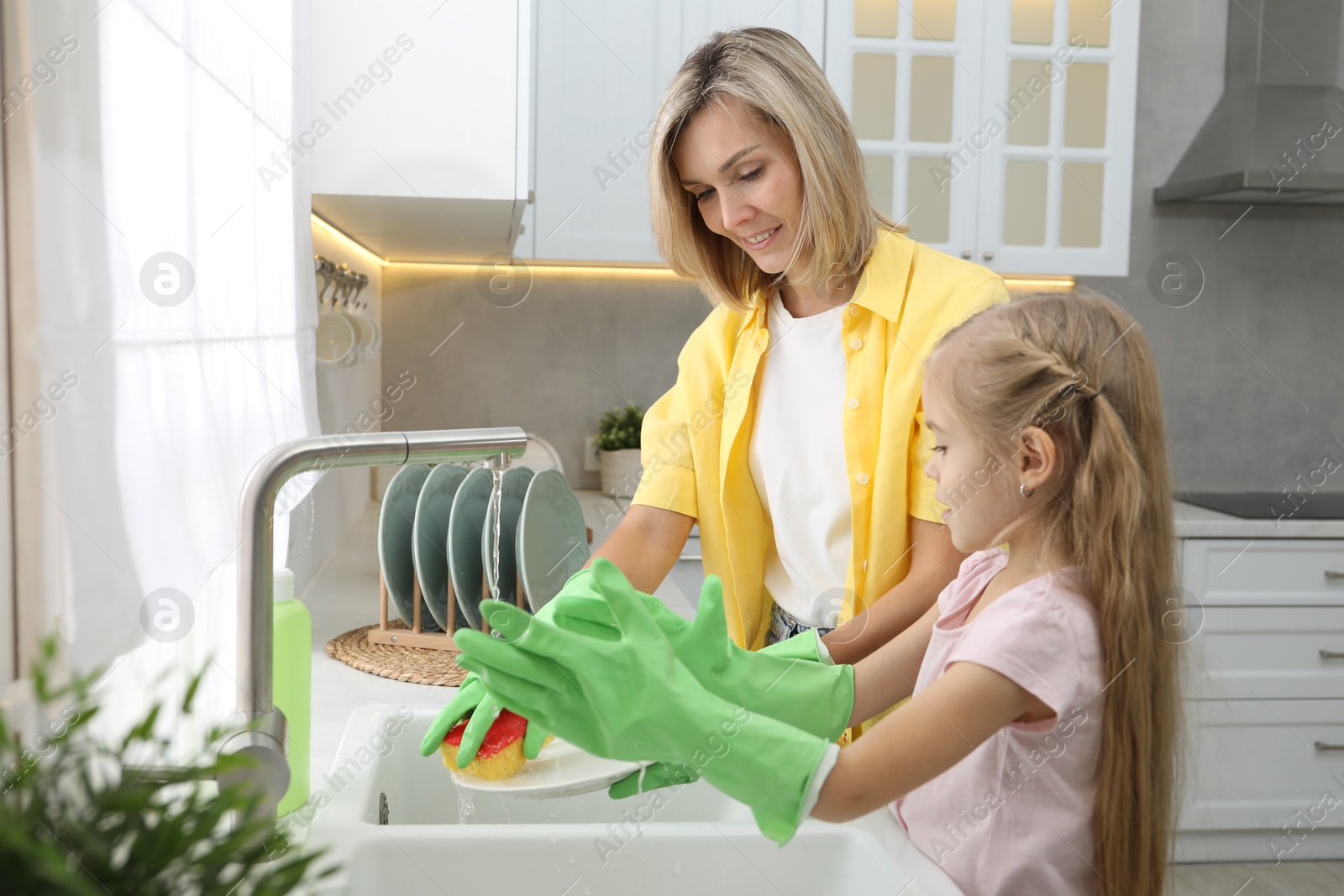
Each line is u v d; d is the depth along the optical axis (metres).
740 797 0.58
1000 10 2.11
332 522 1.77
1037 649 0.62
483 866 0.68
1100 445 0.67
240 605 0.53
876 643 0.86
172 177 0.82
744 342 1.03
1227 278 2.49
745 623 1.05
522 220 1.86
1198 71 2.43
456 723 0.70
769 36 0.88
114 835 0.32
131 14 0.75
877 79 2.10
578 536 1.31
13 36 0.63
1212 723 2.00
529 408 2.56
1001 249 2.17
